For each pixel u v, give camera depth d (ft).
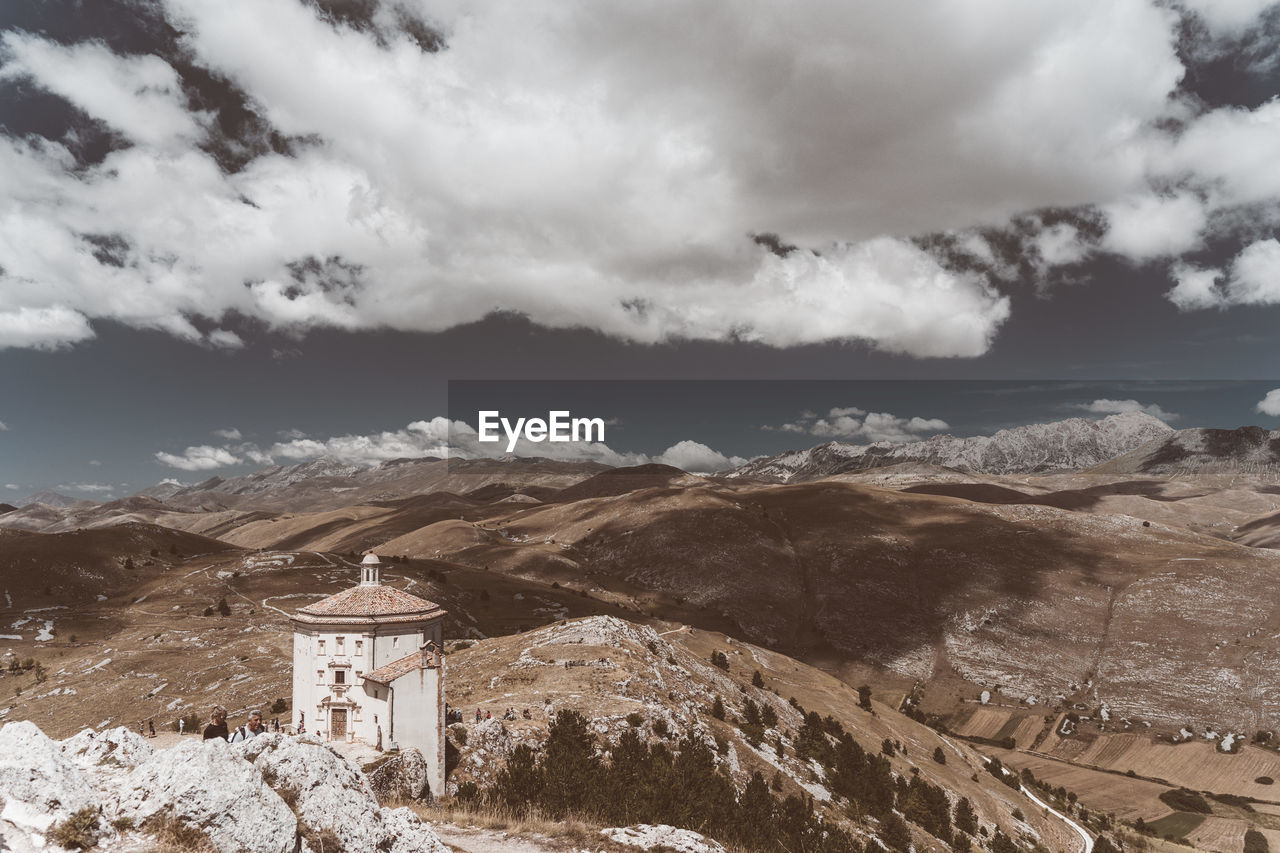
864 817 304.30
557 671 330.95
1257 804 641.40
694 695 363.76
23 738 50.75
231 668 483.92
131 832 49.67
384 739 169.99
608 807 159.63
